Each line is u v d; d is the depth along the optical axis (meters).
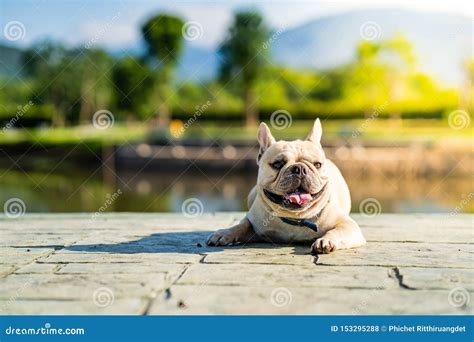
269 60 37.06
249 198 5.31
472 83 33.41
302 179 4.05
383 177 23.08
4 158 27.48
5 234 5.25
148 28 35.94
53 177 24.67
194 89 37.69
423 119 35.34
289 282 3.22
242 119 36.78
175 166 25.58
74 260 3.90
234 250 4.21
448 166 22.77
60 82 35.09
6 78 33.69
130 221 6.19
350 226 4.32
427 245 4.42
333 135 27.20
